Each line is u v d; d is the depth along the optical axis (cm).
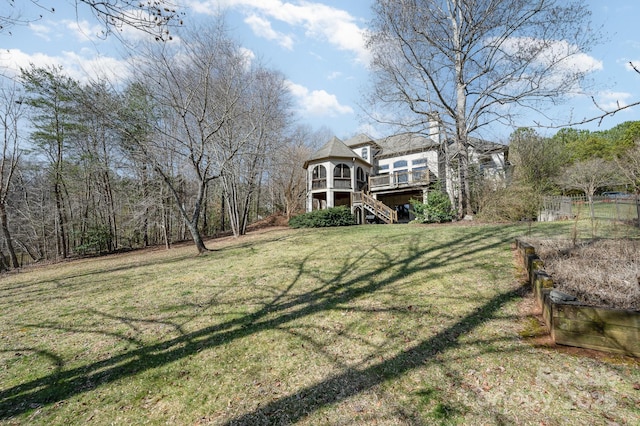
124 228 2045
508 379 265
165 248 1700
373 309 438
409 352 325
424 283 511
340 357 330
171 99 1242
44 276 1015
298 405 262
